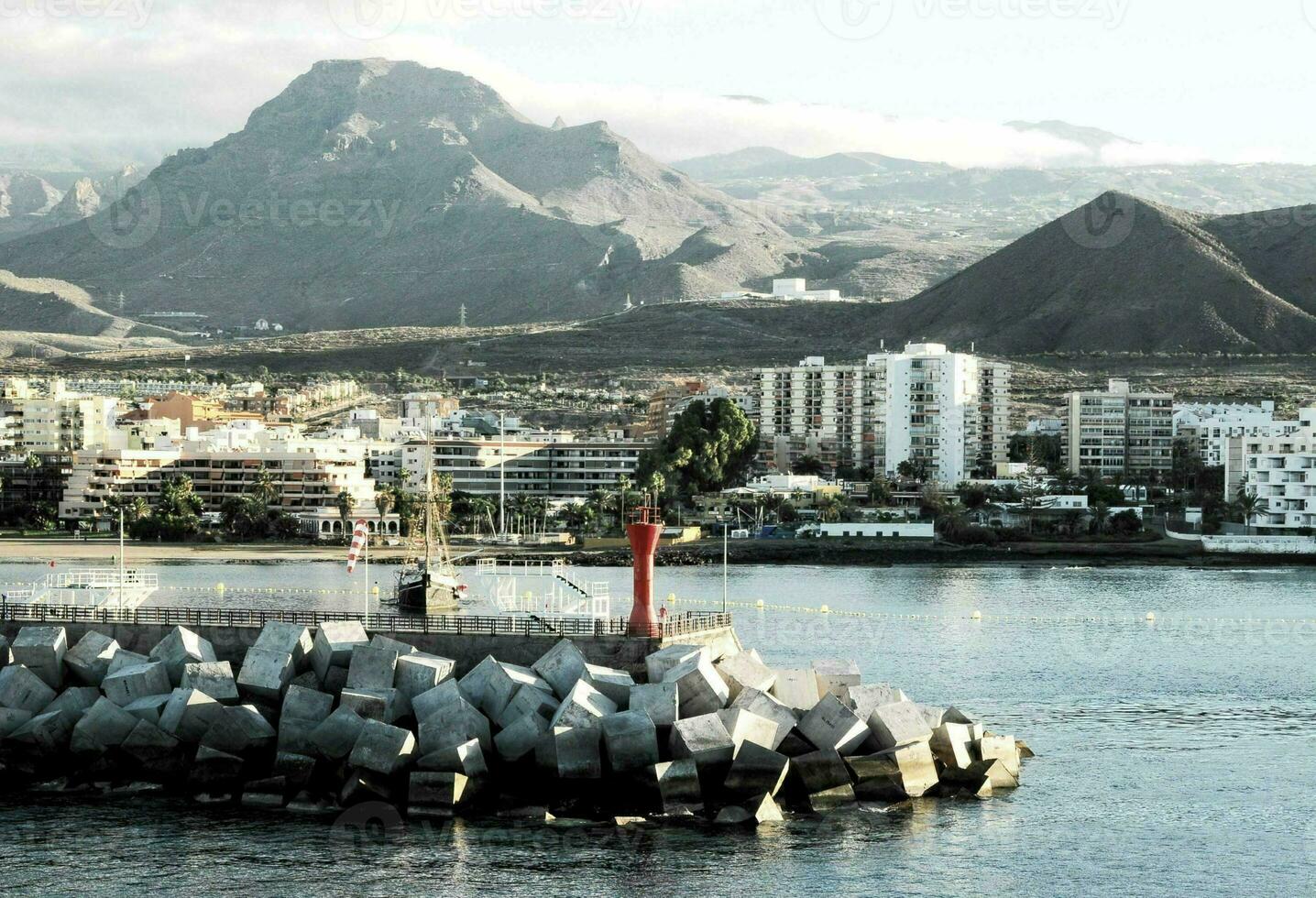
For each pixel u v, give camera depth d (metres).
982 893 90.50
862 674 162.38
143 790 101.38
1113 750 127.19
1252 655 183.38
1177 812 107.81
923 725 105.88
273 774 99.69
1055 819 104.12
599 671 104.00
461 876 89.12
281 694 104.06
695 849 93.38
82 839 93.75
